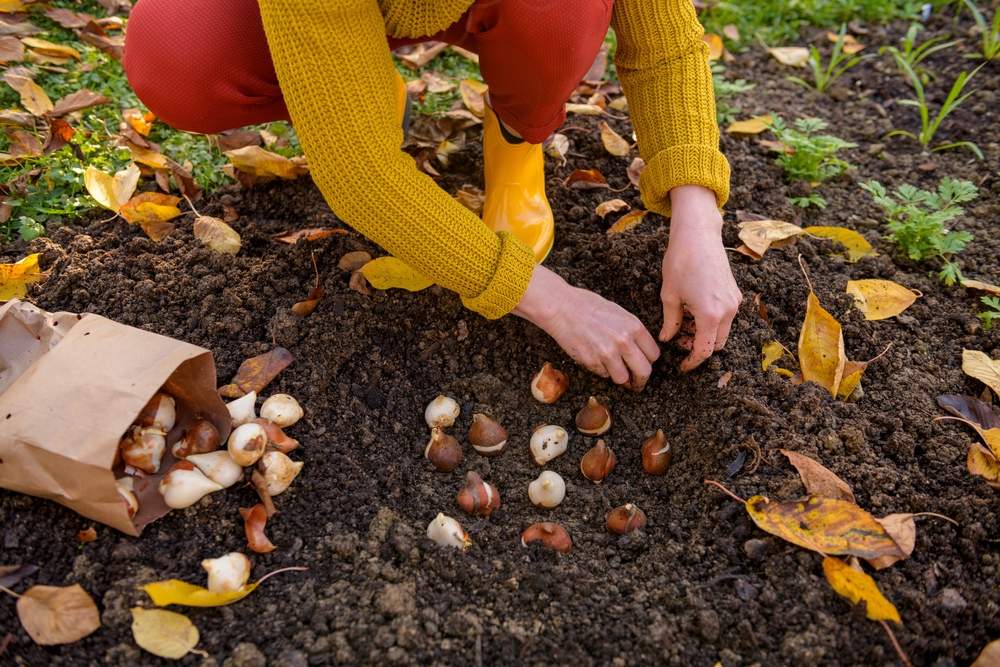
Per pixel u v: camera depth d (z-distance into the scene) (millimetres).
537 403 1809
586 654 1318
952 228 2215
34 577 1336
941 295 2020
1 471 1337
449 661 1296
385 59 1264
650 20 1548
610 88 2639
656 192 1609
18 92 2277
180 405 1540
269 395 1653
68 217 2021
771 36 3057
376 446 1676
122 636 1277
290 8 1118
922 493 1523
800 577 1375
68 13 2535
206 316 1787
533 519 1595
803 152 2314
